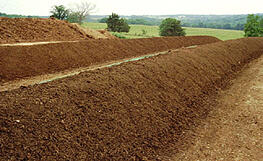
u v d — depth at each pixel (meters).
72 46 14.22
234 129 6.21
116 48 17.03
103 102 5.55
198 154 5.07
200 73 10.32
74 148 4.20
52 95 5.23
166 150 5.15
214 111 7.50
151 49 20.02
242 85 10.30
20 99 4.87
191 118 6.83
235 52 17.23
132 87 6.68
